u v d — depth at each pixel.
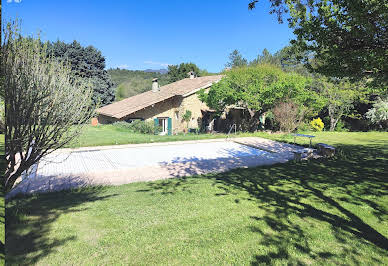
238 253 3.50
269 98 19.19
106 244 3.65
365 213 4.84
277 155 12.38
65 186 7.12
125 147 14.83
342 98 23.19
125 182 7.69
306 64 6.00
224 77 22.38
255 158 11.70
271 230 4.16
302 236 3.96
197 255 3.45
